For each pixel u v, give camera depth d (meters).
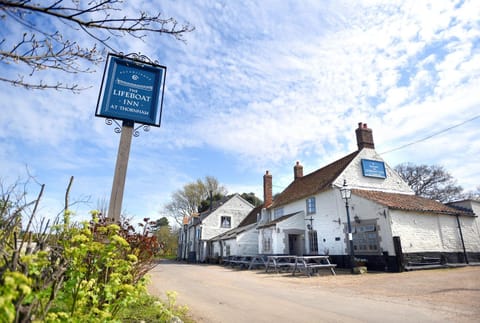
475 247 17.09
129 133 5.27
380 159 20.19
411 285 9.69
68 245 2.86
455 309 6.16
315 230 19.70
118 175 5.01
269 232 21.50
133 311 4.91
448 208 17.83
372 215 15.51
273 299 7.97
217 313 6.29
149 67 5.65
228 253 28.09
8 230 2.49
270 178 28.19
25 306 2.25
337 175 18.72
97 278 3.50
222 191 54.81
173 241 47.91
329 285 10.62
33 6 2.32
